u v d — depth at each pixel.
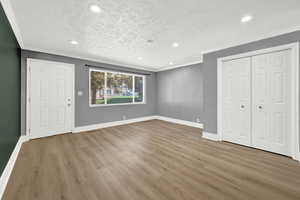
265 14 1.93
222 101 3.27
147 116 5.93
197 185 1.66
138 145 3.00
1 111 1.71
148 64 5.04
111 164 2.17
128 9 1.82
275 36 2.47
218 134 3.29
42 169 2.01
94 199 1.43
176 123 5.31
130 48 3.31
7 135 1.94
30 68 3.23
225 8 1.79
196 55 3.90
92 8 1.79
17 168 2.03
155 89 6.18
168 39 2.79
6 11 1.79
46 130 3.51
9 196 1.47
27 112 3.19
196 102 4.74
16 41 2.61
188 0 1.63
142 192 1.54
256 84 2.76
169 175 1.88
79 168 2.04
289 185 1.66
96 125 4.42
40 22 2.13
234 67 3.05
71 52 3.60
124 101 5.30
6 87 1.94
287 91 2.41
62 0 1.63
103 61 4.47
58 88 3.67
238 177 1.83
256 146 2.79
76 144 3.03
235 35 2.61
